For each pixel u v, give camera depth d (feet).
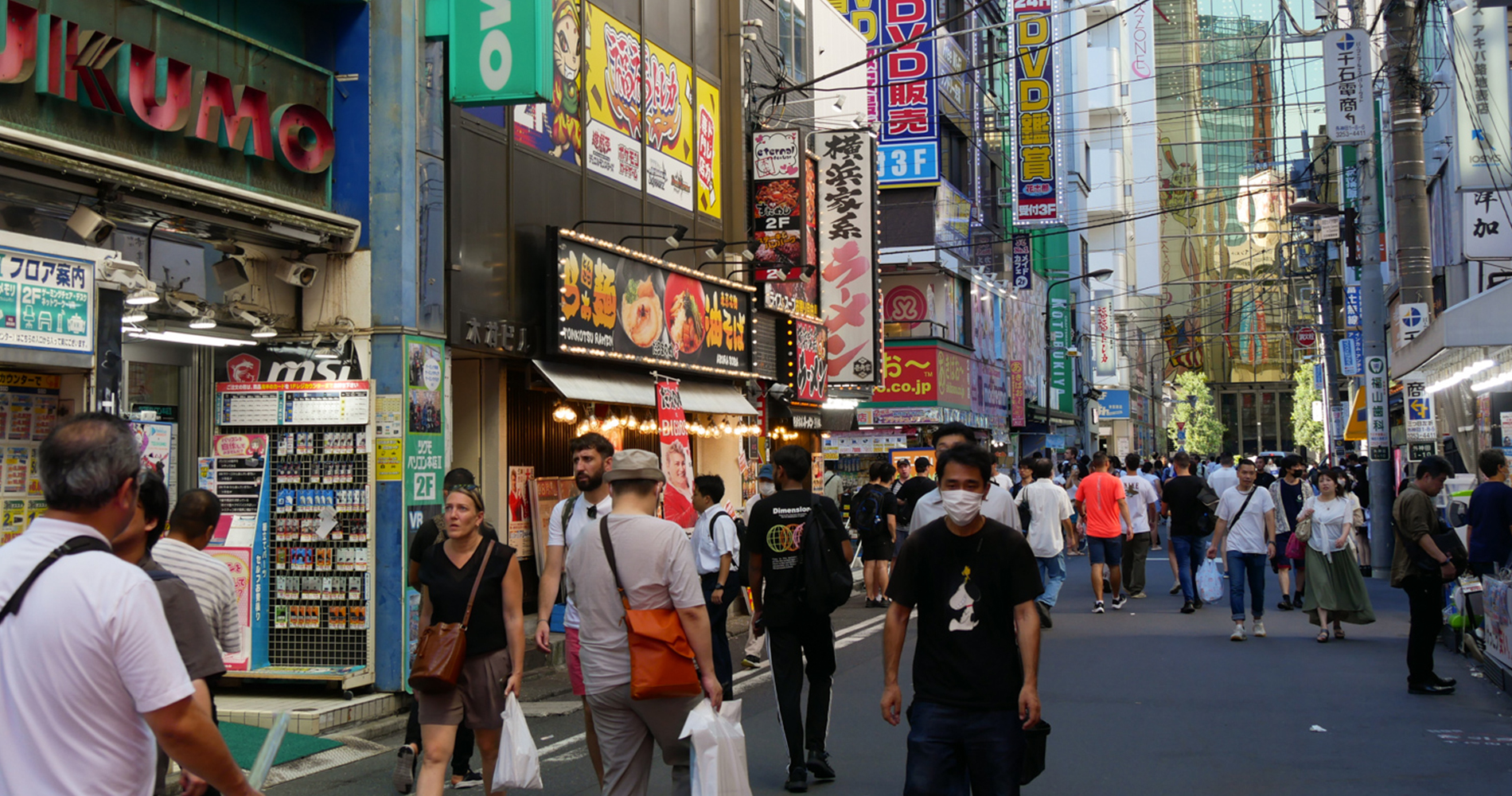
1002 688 16.14
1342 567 42.47
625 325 45.03
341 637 31.89
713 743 17.17
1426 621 32.35
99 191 26.20
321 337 32.53
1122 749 26.17
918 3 98.89
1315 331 173.99
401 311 32.48
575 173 44.29
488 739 20.54
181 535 16.60
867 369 69.67
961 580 16.33
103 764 9.25
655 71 51.44
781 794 23.03
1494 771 23.93
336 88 33.37
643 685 17.29
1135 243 276.21
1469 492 48.29
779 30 67.67
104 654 9.25
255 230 30.22
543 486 44.16
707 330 52.54
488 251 38.04
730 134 59.00
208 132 29.19
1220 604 55.98
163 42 28.22
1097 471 54.08
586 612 18.04
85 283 24.64
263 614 31.94
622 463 18.56
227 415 32.71
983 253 121.08
